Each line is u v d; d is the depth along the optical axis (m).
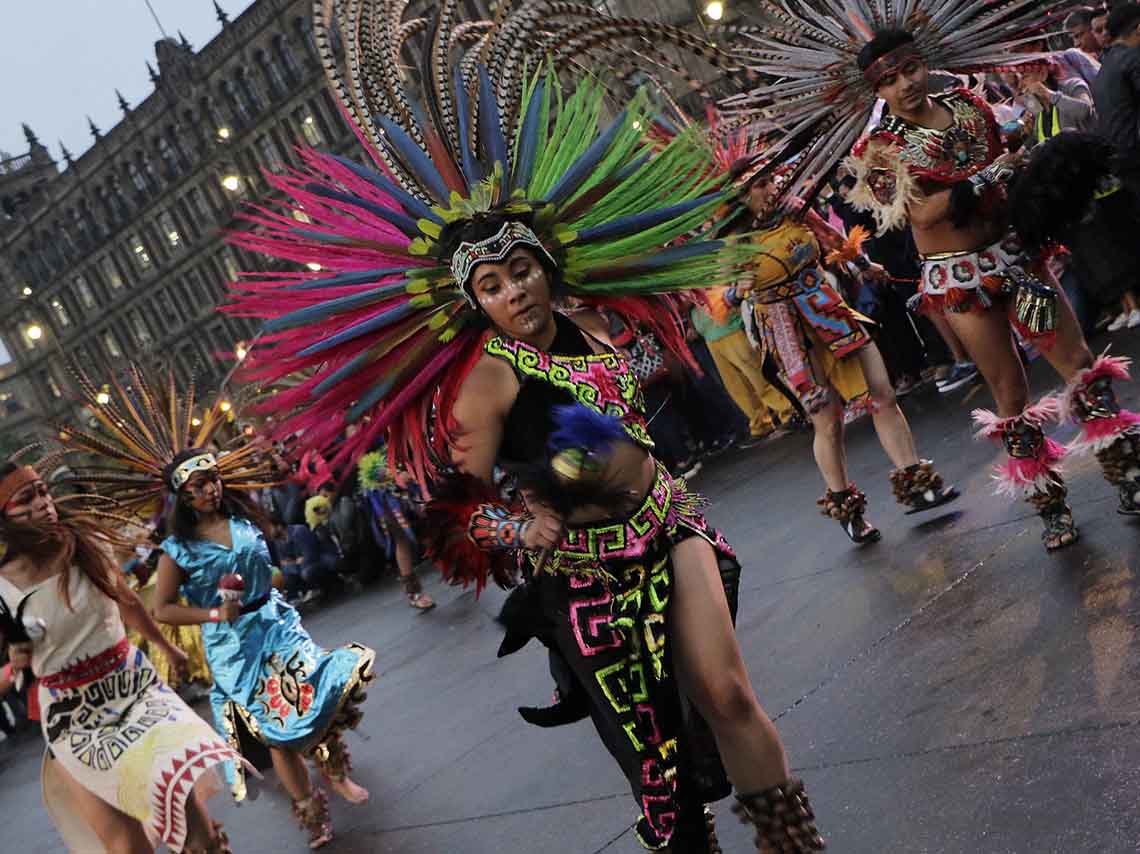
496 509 2.92
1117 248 7.14
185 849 4.13
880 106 4.68
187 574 5.21
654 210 3.08
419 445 3.01
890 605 4.93
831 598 5.38
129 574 5.36
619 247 3.07
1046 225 4.40
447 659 7.99
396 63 3.12
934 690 3.91
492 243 2.85
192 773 4.09
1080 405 4.62
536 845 4.13
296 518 14.46
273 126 49.72
